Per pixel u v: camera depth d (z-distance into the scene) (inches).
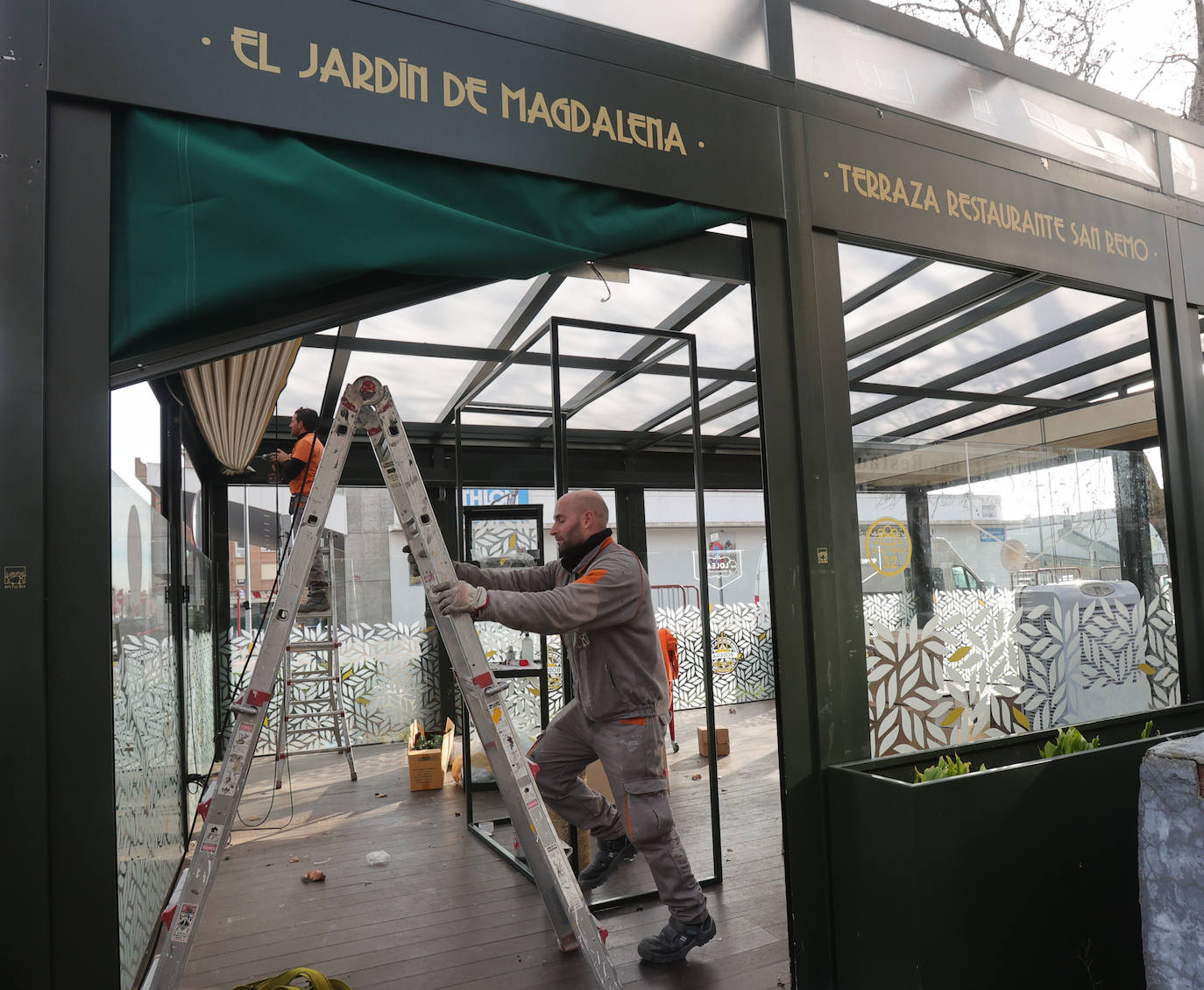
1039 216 135.9
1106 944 99.6
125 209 77.5
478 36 93.9
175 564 159.2
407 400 210.2
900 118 123.4
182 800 163.5
